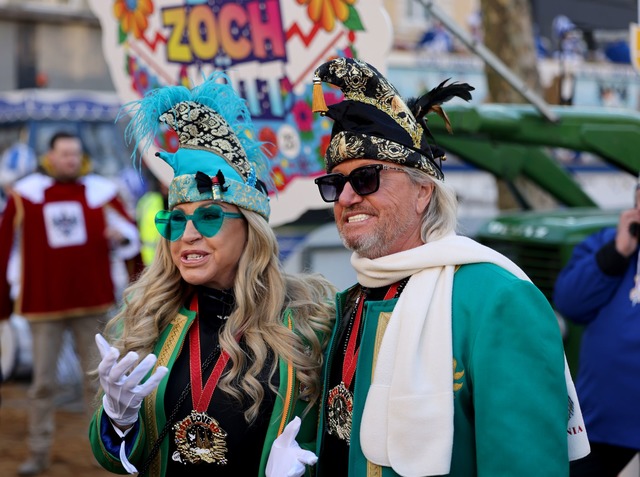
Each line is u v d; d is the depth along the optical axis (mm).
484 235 5055
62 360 7426
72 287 5633
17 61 13078
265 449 2451
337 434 2340
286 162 3328
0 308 5590
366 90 2279
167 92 2605
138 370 2291
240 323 2551
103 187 5914
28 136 10719
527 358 2070
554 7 9250
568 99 6117
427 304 2168
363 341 2271
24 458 5902
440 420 2074
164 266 2674
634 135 4699
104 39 3850
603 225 4707
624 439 3359
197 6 3498
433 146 2404
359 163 2270
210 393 2488
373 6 2982
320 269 6891
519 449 2012
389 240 2273
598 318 3525
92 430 2512
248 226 2627
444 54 9953
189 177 2545
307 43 3197
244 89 3414
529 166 5043
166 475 2500
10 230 5570
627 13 9750
